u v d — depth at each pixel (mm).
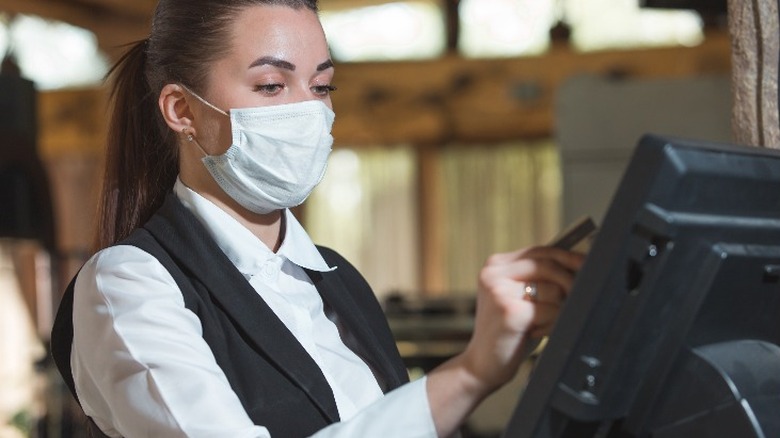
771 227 985
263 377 1451
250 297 1491
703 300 938
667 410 974
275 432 1423
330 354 1595
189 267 1481
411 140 11703
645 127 5172
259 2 1529
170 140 1654
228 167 1537
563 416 919
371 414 1072
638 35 11383
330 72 1585
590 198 5207
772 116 1595
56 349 1494
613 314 896
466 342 5910
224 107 1530
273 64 1519
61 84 12148
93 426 1482
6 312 9969
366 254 12516
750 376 961
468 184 12195
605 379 900
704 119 5145
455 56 11219
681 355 972
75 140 11883
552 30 10680
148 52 1615
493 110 11086
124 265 1434
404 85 11336
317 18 1583
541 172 12000
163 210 1565
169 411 1299
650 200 873
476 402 1052
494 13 11859
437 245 12344
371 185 12477
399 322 6070
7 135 5754
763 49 1598
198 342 1385
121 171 1674
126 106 1677
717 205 924
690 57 10336
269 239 1633
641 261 877
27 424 6309
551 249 1008
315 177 1562
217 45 1524
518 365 1020
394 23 12117
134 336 1358
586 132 5219
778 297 1043
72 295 1497
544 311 995
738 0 1617
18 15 11211
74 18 11406
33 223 6020
